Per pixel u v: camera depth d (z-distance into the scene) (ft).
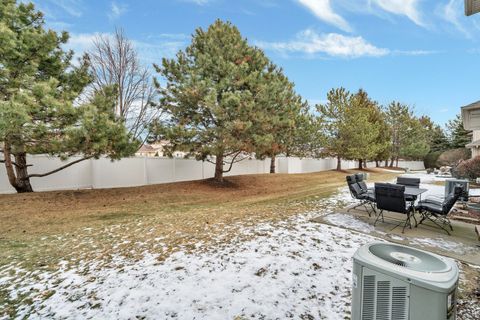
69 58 26.43
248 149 33.12
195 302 7.95
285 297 8.13
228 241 13.25
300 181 46.47
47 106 18.34
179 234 14.79
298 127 48.62
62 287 9.11
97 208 23.34
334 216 18.39
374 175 61.31
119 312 7.57
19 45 19.67
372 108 81.00
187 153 34.32
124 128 22.85
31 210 21.33
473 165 37.86
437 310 4.31
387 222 16.89
